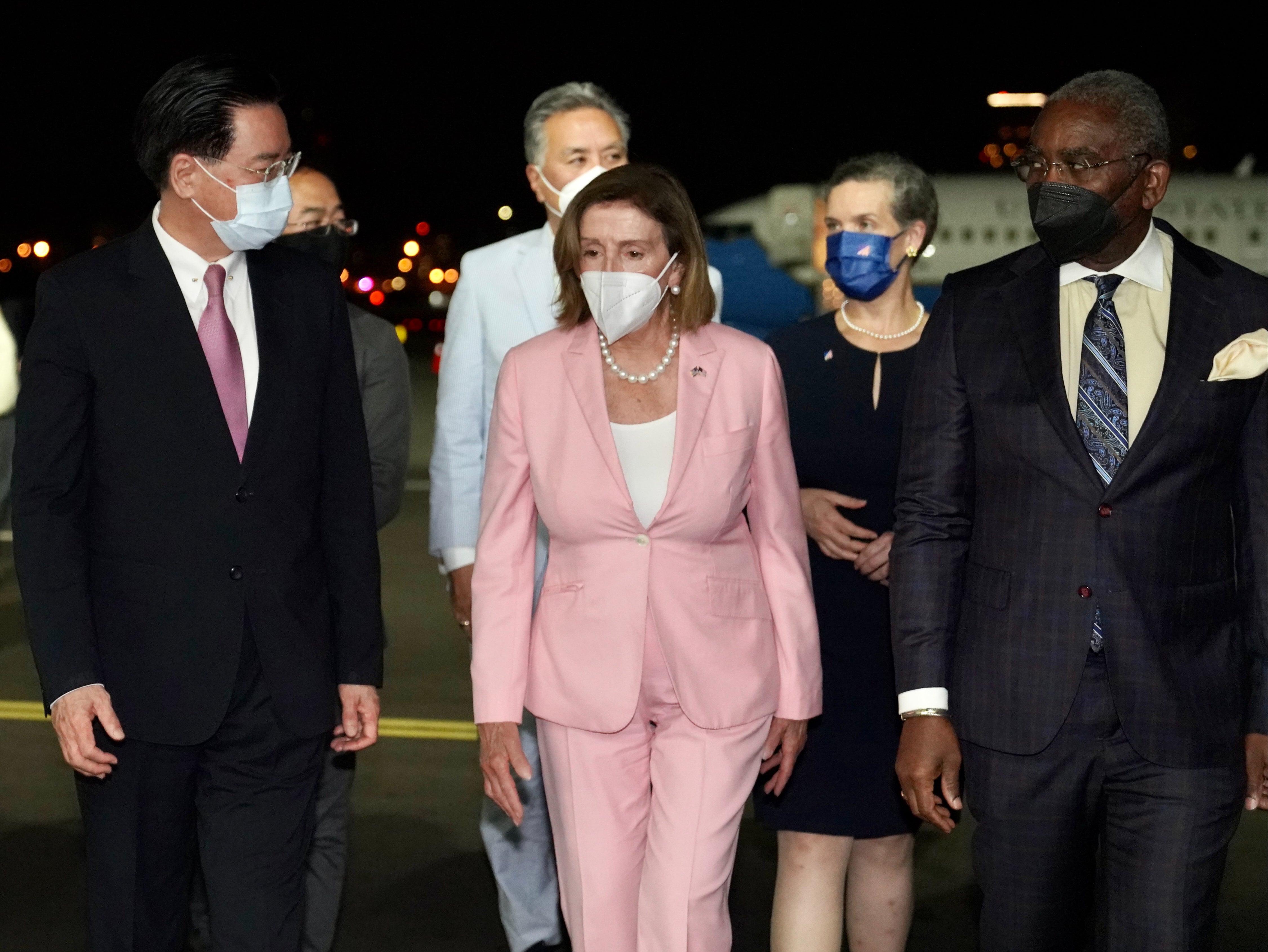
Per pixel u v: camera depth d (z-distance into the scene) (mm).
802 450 3736
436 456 4027
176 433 2877
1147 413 2760
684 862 2885
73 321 2842
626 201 2857
